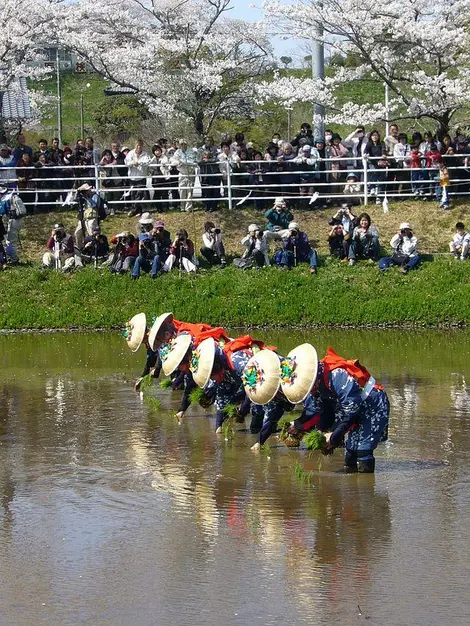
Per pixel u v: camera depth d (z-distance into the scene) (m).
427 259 29.81
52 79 60.94
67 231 31.83
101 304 28.42
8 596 10.07
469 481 13.44
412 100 34.47
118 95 51.09
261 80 39.28
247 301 28.08
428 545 11.20
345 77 34.78
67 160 33.00
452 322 27.27
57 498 13.07
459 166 33.16
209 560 10.88
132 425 16.86
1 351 24.66
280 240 30.48
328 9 33.56
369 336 25.88
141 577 10.48
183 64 37.72
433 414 17.22
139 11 40.09
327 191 33.59
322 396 13.59
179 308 27.86
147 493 13.21
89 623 9.45
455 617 9.41
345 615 9.49
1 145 33.97
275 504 12.66
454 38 33.53
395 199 33.34
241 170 32.84
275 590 10.08
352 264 29.47
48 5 35.88
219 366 15.44
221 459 14.72
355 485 13.36
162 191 33.09
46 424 17.03
